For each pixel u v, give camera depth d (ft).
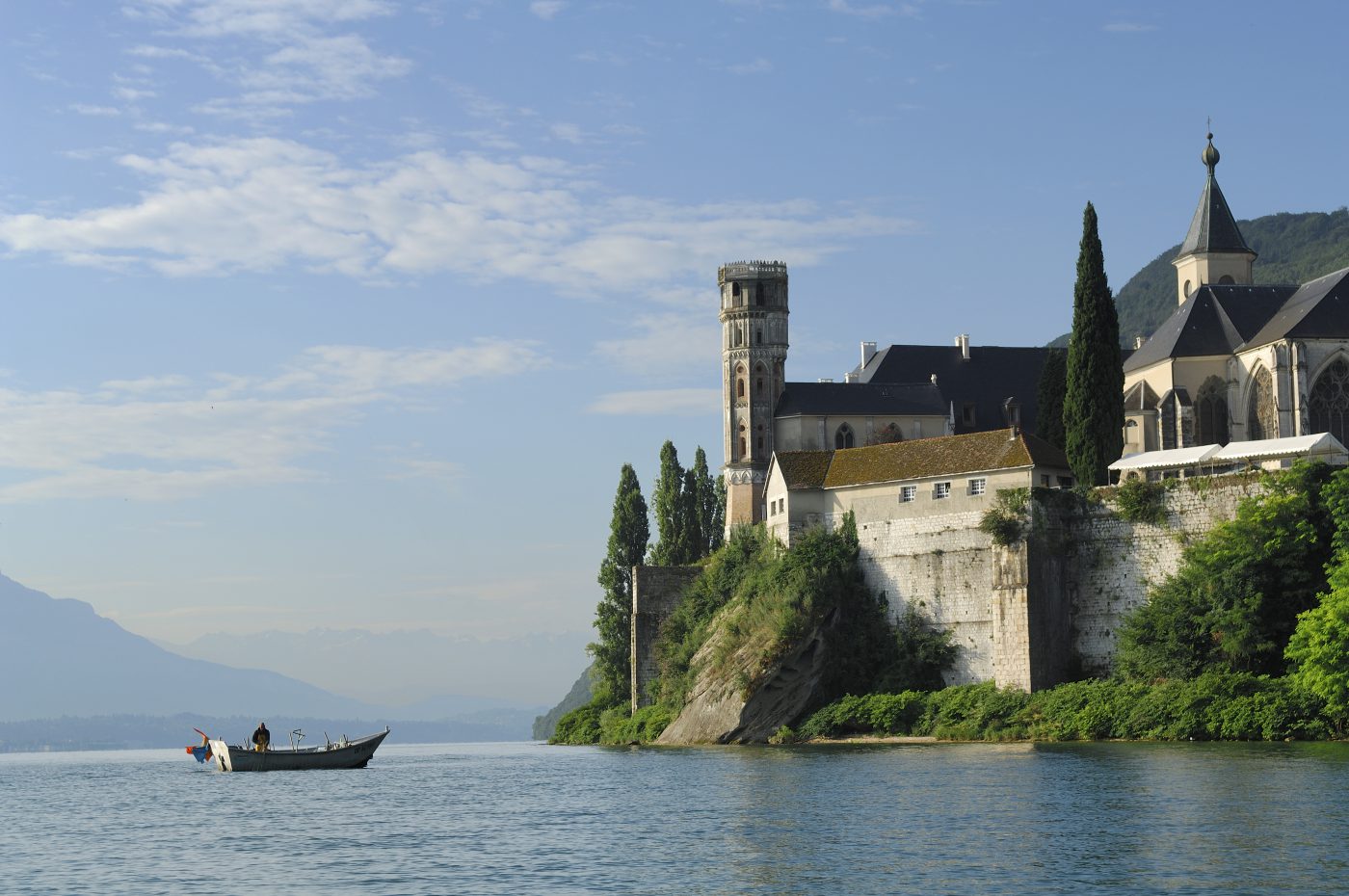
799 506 458.50
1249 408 477.36
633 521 614.75
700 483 622.54
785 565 447.42
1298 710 329.93
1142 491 392.88
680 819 247.70
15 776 483.92
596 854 212.84
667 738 464.65
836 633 435.94
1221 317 496.23
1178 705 349.82
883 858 197.26
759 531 482.69
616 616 607.37
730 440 590.14
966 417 600.80
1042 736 374.02
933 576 425.28
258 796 335.47
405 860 213.87
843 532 449.48
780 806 255.91
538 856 213.66
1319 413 461.37
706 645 466.70
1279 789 242.99
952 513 422.41
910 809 242.58
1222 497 377.71
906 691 417.28
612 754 444.14
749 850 209.26
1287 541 357.61
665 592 511.40
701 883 185.47
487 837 236.63
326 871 206.80
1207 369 489.26
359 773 419.95
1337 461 381.40
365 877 200.13
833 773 311.68
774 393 590.14
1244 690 345.31
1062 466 419.95
